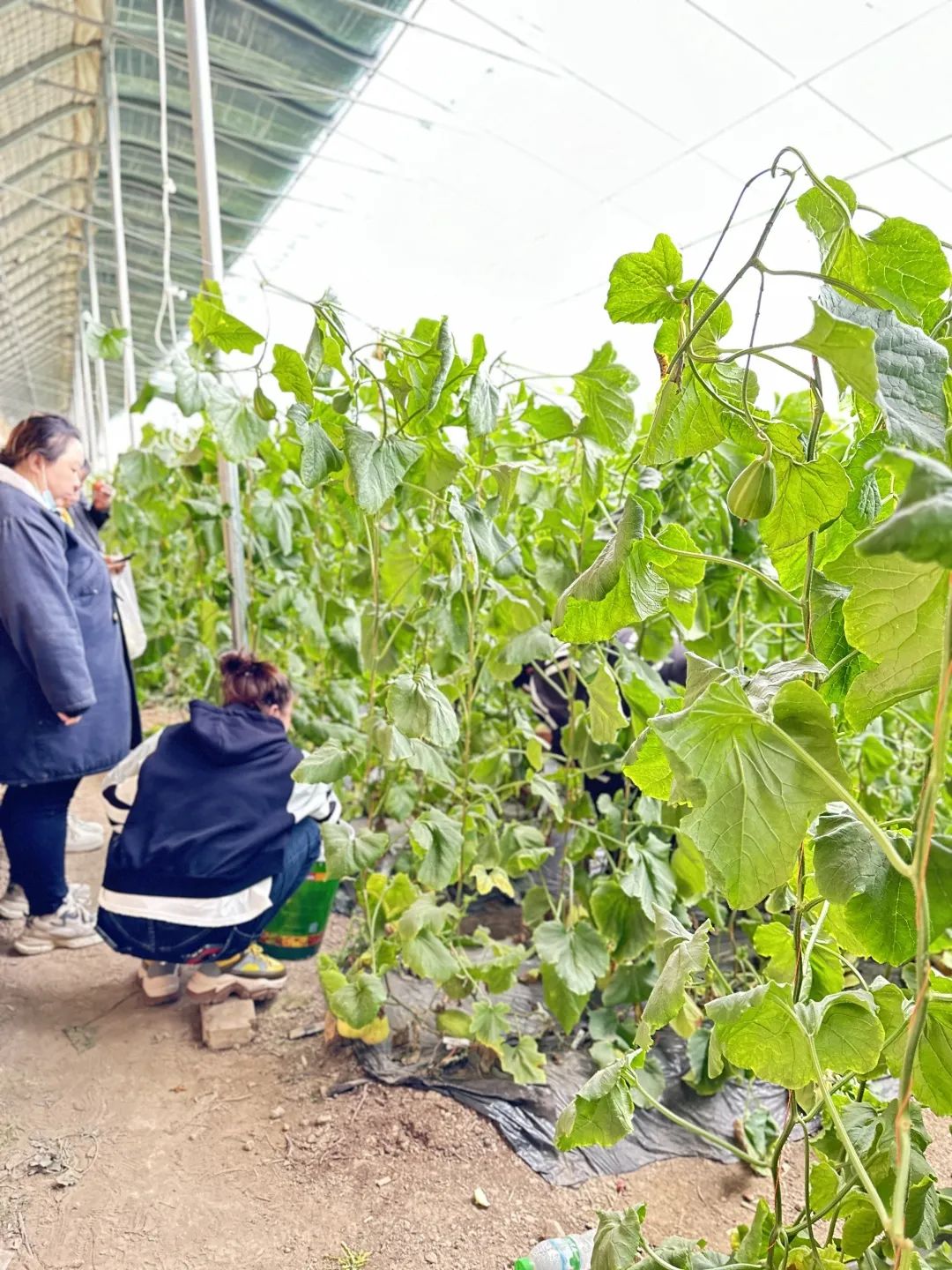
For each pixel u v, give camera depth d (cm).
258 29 485
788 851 89
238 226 818
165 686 561
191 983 251
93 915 303
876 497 105
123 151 709
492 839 226
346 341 171
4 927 300
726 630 241
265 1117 214
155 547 450
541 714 348
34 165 744
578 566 212
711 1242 182
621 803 242
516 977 277
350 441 162
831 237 97
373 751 236
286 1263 175
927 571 79
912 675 85
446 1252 177
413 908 209
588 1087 120
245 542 337
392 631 254
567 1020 211
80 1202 188
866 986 119
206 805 237
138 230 903
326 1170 198
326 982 207
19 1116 212
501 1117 212
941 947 98
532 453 259
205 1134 208
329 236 820
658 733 87
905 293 98
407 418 180
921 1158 115
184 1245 178
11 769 257
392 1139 207
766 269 88
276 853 242
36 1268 172
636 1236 125
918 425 76
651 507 112
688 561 119
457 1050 234
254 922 248
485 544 199
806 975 115
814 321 75
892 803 262
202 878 235
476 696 284
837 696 110
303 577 351
